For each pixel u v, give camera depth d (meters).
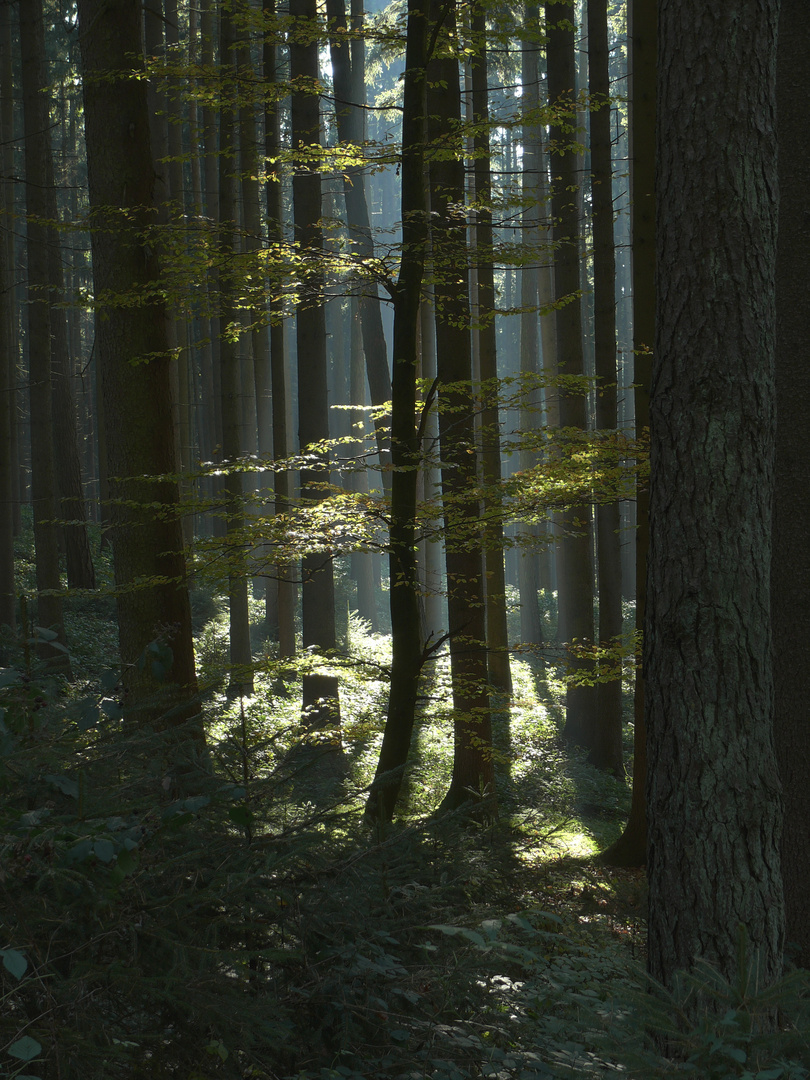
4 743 2.54
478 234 11.84
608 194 12.75
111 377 8.62
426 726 13.05
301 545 8.34
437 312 9.51
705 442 4.04
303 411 13.41
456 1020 3.11
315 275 8.64
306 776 3.47
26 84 15.04
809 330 6.32
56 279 15.61
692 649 4.00
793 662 6.19
